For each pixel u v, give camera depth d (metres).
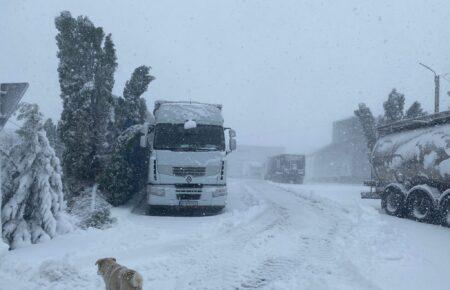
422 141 15.23
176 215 14.80
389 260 8.50
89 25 14.77
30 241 9.27
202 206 14.68
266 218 13.82
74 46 14.68
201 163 14.42
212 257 8.55
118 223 12.04
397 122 17.30
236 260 8.38
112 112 15.25
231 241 10.06
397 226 13.12
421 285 6.84
